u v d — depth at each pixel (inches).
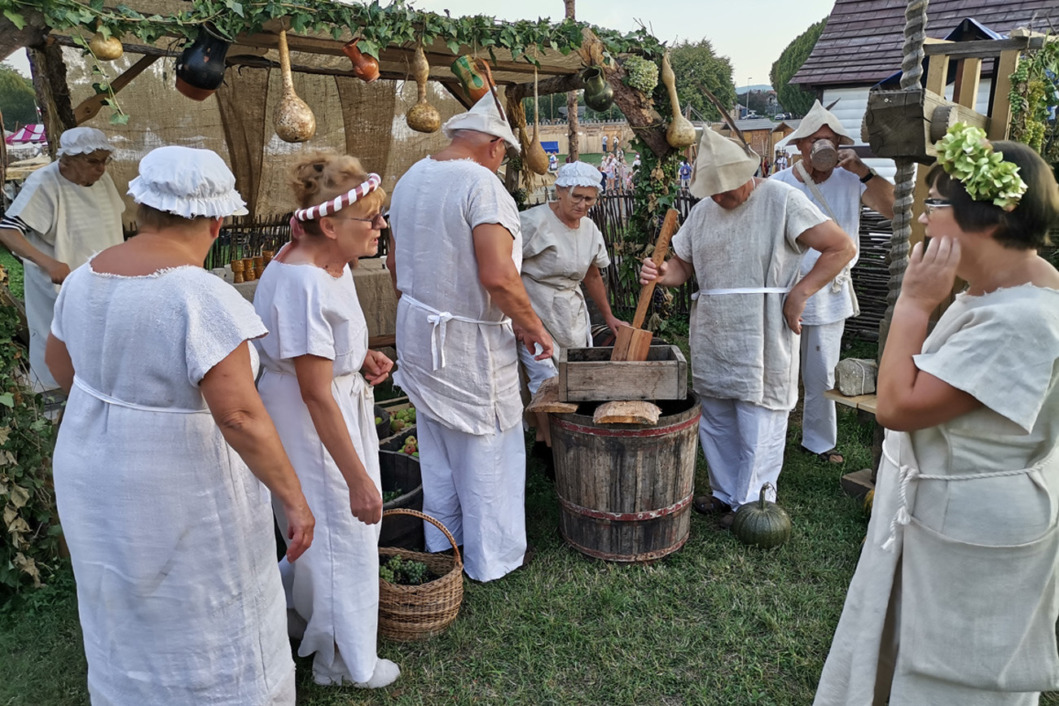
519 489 131.3
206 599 74.9
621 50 168.4
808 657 109.0
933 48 141.1
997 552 67.1
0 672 106.3
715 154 132.2
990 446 66.0
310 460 92.7
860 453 182.4
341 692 101.7
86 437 71.0
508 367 125.6
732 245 139.4
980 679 69.8
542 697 102.7
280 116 137.9
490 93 120.7
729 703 101.1
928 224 66.3
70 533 72.9
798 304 136.0
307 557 95.8
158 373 68.5
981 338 62.2
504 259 114.0
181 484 71.0
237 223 298.4
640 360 130.9
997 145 63.2
